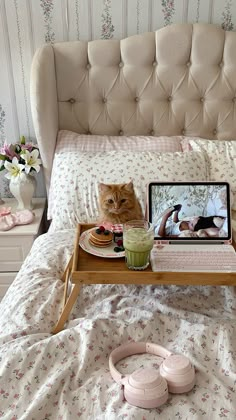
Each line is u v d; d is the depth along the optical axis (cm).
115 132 223
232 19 211
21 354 112
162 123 218
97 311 136
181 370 103
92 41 209
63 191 184
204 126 219
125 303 137
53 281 147
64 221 182
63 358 114
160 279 124
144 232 123
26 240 208
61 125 221
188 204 141
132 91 214
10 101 226
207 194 142
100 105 218
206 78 210
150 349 117
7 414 99
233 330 123
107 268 127
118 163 186
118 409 98
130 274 123
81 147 208
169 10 209
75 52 207
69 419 97
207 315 135
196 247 138
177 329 125
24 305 134
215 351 116
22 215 216
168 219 141
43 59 203
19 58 218
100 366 114
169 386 103
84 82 213
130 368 112
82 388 105
